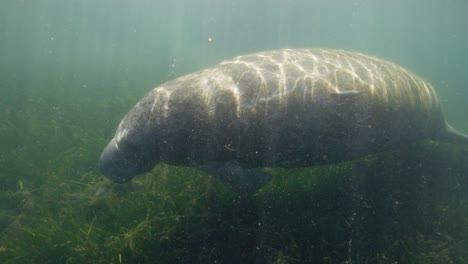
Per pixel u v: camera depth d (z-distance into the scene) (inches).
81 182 251.6
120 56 1514.5
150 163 196.1
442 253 173.0
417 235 189.2
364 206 203.6
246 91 175.6
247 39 1923.0
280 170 221.5
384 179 231.8
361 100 184.2
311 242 176.2
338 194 211.0
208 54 1590.8
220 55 1530.5
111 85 642.8
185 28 4217.5
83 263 163.5
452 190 239.3
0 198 242.1
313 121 176.1
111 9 3240.7
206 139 181.8
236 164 191.8
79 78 730.8
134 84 633.6
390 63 229.9
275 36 2101.4
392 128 206.2
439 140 275.4
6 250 180.9
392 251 174.6
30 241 185.2
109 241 170.4
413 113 217.6
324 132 181.0
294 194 203.8
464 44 4232.3
